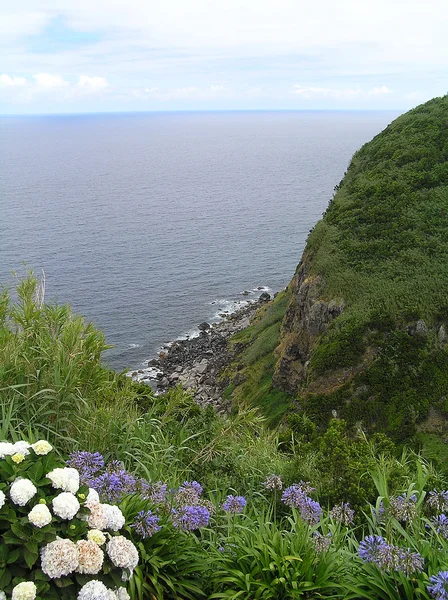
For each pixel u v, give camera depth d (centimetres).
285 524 749
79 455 688
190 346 5666
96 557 466
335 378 3153
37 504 479
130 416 978
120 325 6203
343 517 662
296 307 4072
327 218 4488
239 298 7144
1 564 450
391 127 5597
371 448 1001
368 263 3741
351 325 3297
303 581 539
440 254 3606
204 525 611
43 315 1095
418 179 4381
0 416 843
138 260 8744
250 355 4772
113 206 14362
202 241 10231
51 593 463
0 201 14650
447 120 5103
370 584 531
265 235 10781
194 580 576
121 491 624
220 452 969
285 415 3309
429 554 549
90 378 964
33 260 8425
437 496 660
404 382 2986
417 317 3200
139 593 514
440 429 2770
